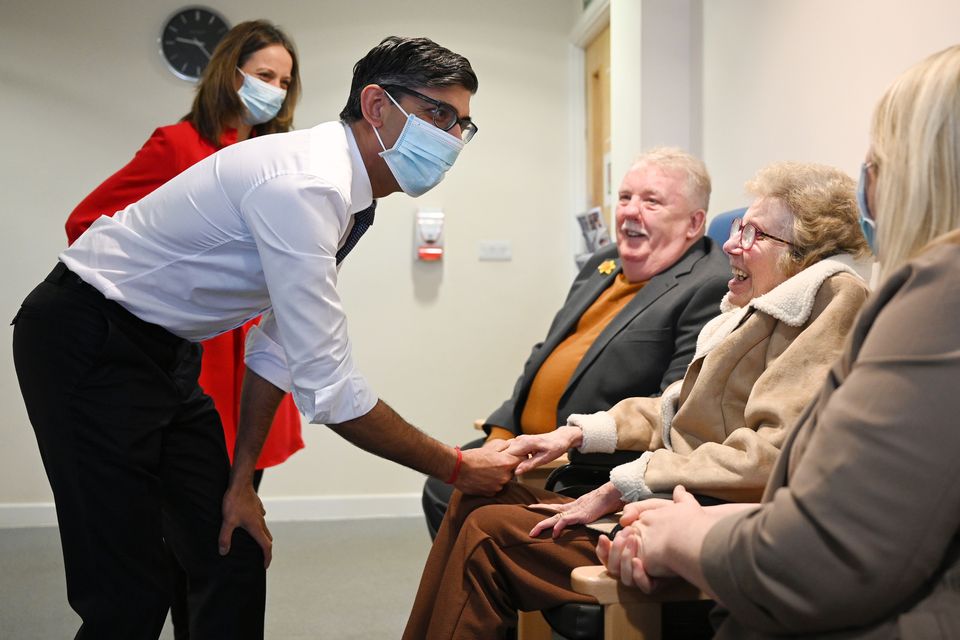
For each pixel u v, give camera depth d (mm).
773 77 2602
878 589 809
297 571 3352
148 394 1438
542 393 2301
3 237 4141
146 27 4191
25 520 4180
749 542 888
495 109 4426
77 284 1418
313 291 1368
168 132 2318
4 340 4156
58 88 4152
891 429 799
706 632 1371
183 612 2105
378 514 4355
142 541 1432
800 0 2438
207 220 1402
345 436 1491
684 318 2080
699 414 1483
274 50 2387
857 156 2168
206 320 1476
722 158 2984
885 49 2041
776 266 1516
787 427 1312
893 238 918
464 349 4418
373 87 1471
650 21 3250
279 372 1624
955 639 794
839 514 815
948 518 795
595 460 1923
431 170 1508
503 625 1435
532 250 4453
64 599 2957
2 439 4176
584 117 4457
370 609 2895
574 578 1191
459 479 1603
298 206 1354
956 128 878
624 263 2312
